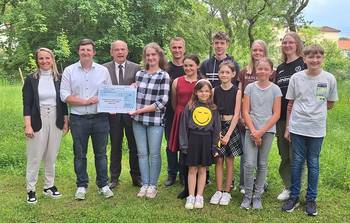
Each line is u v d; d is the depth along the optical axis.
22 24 21.17
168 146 5.61
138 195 5.54
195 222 4.79
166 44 22.75
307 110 4.86
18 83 19.14
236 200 5.45
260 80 5.01
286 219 4.88
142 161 5.52
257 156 5.12
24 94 5.14
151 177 5.52
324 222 4.82
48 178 5.49
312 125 4.87
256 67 5.12
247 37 22.95
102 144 5.39
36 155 5.22
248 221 4.82
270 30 23.05
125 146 7.77
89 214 4.93
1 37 23.33
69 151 7.43
